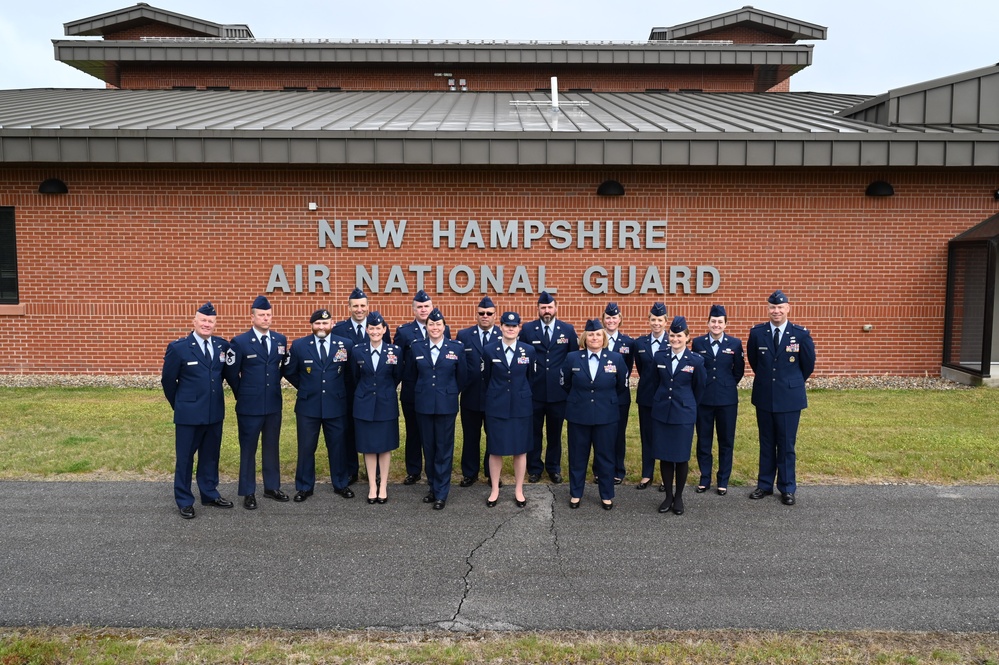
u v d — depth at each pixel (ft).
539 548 20.13
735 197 43.47
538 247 43.83
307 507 23.26
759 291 44.04
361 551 19.85
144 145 40.06
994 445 29.32
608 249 43.88
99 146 39.99
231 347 23.09
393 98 63.98
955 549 20.08
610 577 18.37
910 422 33.35
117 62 77.82
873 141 40.45
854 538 20.83
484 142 40.32
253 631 15.78
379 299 43.96
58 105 55.16
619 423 25.61
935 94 45.55
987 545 20.33
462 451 27.07
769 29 86.58
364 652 14.96
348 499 24.04
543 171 43.32
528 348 23.45
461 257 43.86
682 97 66.33
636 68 78.69
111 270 43.37
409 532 21.21
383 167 43.01
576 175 43.34
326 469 27.07
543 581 18.12
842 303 44.16
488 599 17.20
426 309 24.03
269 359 23.35
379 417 23.31
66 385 41.73
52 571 18.45
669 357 22.71
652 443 23.75
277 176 43.01
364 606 16.85
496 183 43.34
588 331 22.84
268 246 43.39
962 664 14.64
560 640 15.47
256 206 43.16
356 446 23.70
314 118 47.34
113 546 20.01
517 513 22.85
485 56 77.15
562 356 26.16
